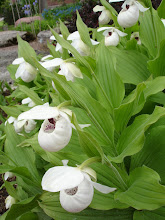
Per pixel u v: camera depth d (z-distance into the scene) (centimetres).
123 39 41
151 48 33
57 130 20
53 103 32
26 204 25
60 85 20
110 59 27
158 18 31
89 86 31
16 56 121
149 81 27
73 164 24
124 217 25
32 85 52
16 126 38
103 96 26
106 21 40
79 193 18
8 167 27
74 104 20
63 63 27
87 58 27
